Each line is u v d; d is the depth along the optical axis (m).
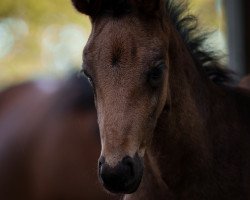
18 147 7.18
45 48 18.47
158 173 5.49
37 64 18.44
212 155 5.57
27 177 7.14
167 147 5.41
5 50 18.52
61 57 18.47
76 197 7.04
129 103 4.89
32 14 17.72
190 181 5.52
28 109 7.31
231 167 5.62
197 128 5.50
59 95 7.28
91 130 7.07
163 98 5.12
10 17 17.70
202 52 6.07
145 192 5.57
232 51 10.33
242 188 5.61
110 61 4.96
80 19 17.84
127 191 4.88
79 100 7.14
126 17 5.11
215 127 5.65
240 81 6.91
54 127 7.14
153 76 5.00
